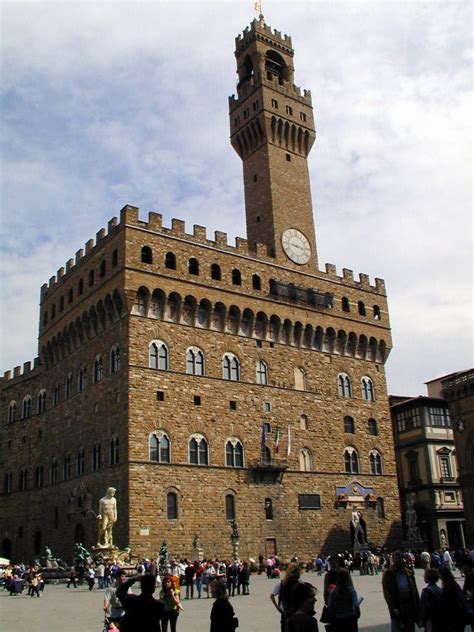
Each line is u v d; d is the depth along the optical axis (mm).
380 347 96000
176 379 73625
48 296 92125
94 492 73000
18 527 89500
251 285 83562
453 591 17766
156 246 75875
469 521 90188
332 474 84000
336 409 87812
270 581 62812
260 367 82000
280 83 99562
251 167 96312
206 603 44719
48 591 56188
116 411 71500
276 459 78938
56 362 88562
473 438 91312
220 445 74875
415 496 102875
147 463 68375
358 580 61344
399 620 19078
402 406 108062
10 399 98188
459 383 93562
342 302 93688
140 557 64625
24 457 91938
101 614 37688
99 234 79750
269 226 90312
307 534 78812
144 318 73375
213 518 71375
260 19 101500
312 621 14508
